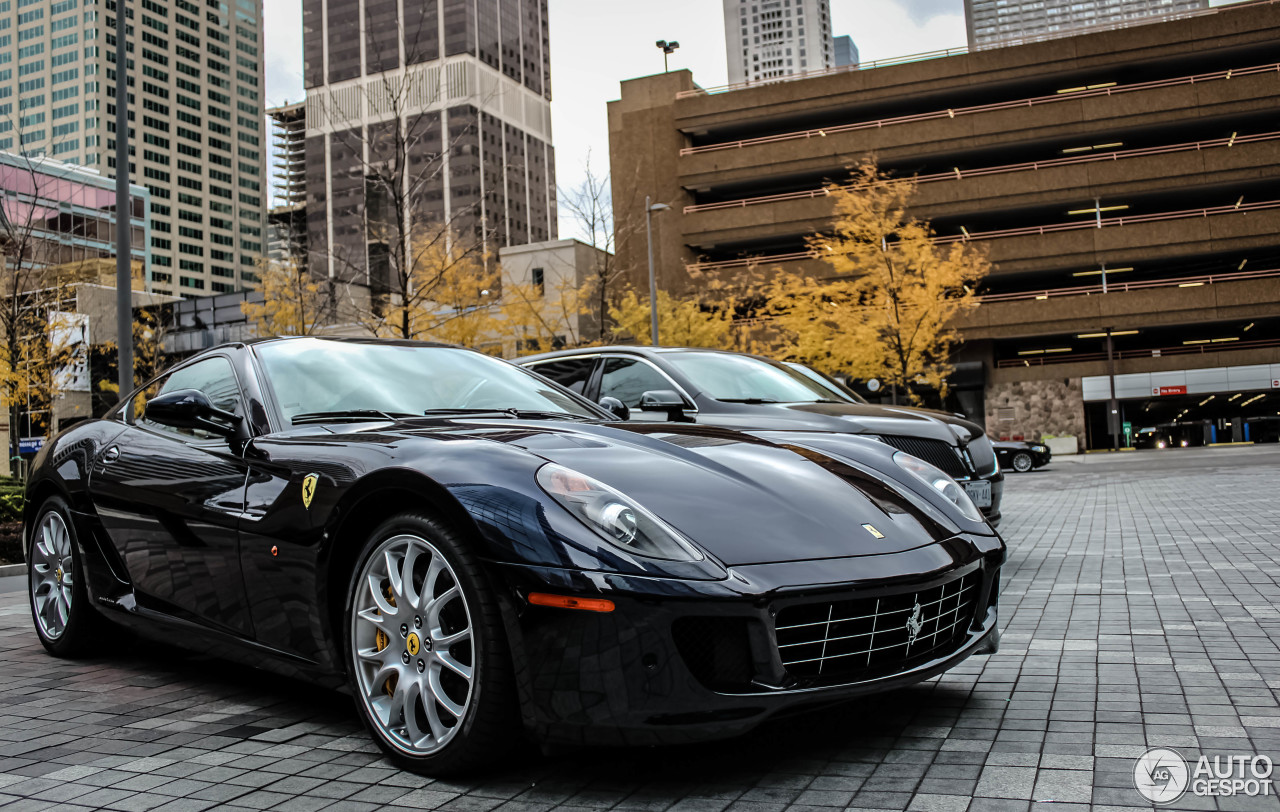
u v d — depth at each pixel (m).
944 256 34.44
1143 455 27.80
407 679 2.42
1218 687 2.97
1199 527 7.83
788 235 36.97
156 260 132.00
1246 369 32.50
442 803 2.16
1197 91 33.69
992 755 2.37
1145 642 3.67
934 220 36.72
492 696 2.20
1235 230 32.47
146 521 3.35
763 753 2.44
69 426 4.29
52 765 2.53
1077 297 33.09
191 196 138.50
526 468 2.37
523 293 21.70
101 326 24.88
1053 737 2.51
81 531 3.70
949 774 2.24
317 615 2.64
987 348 34.84
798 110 38.19
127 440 3.68
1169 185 33.34
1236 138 33.56
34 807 2.22
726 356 6.81
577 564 2.14
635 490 2.37
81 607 3.76
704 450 2.81
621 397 6.25
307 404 3.19
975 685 3.09
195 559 3.10
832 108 38.00
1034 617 4.29
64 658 3.92
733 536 2.27
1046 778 2.19
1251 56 35.09
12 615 5.15
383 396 3.31
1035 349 37.72
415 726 2.40
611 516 2.21
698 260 39.19
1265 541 6.70
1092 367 33.84
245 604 2.91
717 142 41.09
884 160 36.66
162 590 3.30
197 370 3.70
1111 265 34.50
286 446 2.91
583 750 2.50
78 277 16.72
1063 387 34.12
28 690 3.38
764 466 2.73
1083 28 35.56
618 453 2.61
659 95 39.47
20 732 2.86
